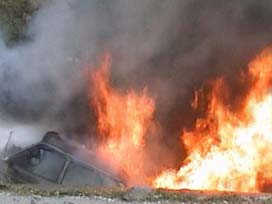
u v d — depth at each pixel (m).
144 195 9.50
